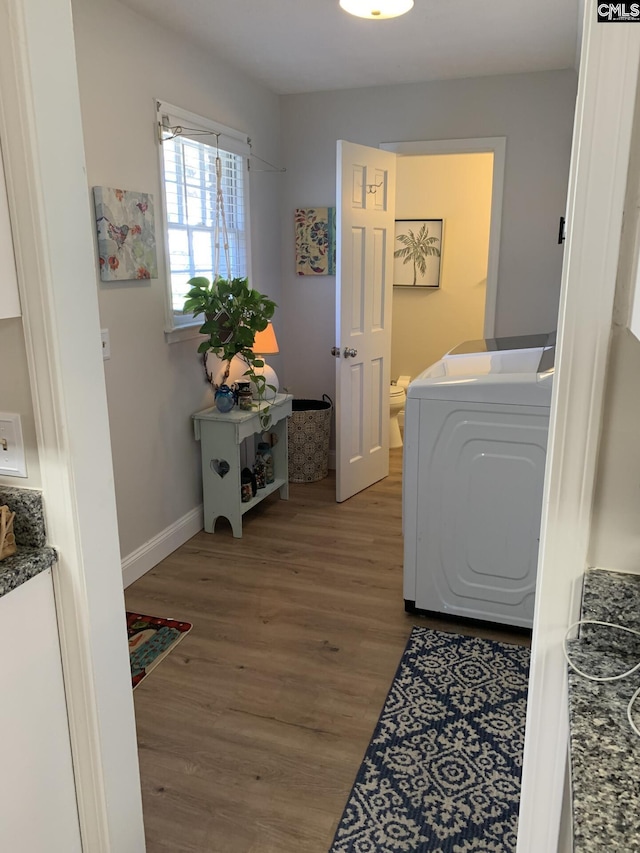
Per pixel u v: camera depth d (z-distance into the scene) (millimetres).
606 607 900
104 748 1342
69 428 1176
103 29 2502
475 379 2330
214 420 3270
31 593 1194
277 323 4332
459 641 2455
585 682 849
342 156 3428
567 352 847
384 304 4020
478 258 5246
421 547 2541
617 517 892
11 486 1240
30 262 1097
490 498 2391
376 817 1688
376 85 3859
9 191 1070
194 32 2938
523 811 1048
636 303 706
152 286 2936
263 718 2057
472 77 3693
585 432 864
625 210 787
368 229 3734
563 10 2656
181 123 3035
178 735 1983
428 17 2746
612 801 672
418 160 5207
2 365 1180
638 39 739
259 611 2686
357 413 3926
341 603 2746
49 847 1297
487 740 1950
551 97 3602
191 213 3252
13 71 1020
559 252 3785
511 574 2439
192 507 3420
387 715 2062
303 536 3420
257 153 3848
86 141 2465
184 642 2465
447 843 1609
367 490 4117
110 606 1328
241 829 1656
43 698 1247
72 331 1167
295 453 4211
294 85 3848
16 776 1199
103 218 2539
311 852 1594
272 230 4148
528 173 3738
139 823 1493
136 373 2877
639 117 760
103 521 1289
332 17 2754
